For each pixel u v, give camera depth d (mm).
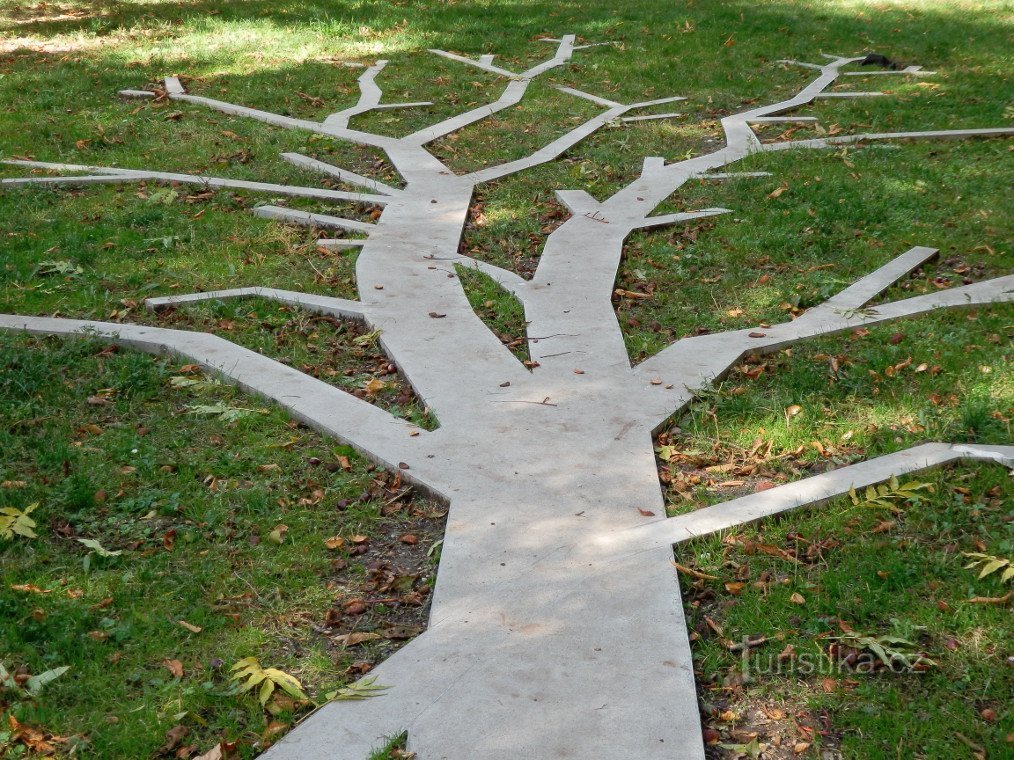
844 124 10562
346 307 6266
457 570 3885
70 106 10703
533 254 7441
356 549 4148
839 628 3615
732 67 13047
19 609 3666
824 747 3152
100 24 14664
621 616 3635
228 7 16203
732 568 3977
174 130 10078
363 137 10102
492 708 3217
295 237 7543
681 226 7902
